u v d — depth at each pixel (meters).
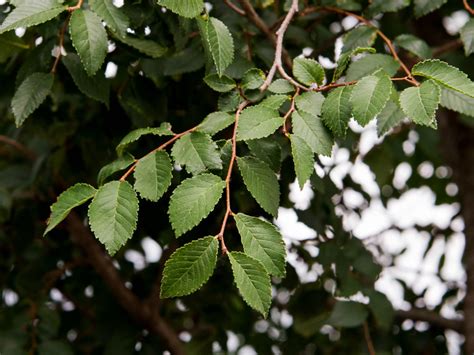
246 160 0.75
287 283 1.12
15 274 1.15
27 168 1.10
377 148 1.26
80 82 0.85
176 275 0.70
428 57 0.92
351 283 1.07
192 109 0.96
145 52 0.87
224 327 1.17
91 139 1.01
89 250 1.13
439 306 1.36
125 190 0.73
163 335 1.17
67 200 0.73
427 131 1.46
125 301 1.15
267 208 0.75
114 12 0.78
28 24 0.74
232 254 0.70
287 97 0.77
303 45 1.01
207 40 0.78
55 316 1.08
